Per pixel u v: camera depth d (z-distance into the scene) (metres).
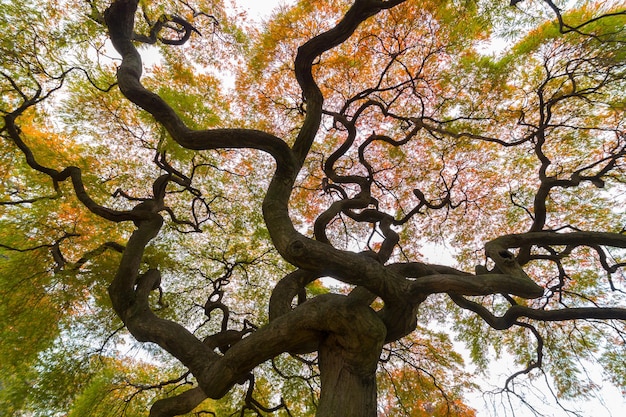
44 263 6.80
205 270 8.74
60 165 7.27
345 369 3.28
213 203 9.08
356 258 3.28
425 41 7.27
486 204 8.55
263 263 9.05
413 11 6.88
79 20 6.88
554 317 4.67
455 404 7.61
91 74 7.50
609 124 6.82
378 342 3.25
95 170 7.91
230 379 3.46
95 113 7.75
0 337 6.30
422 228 9.23
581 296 6.64
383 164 9.09
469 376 7.86
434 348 8.12
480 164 8.36
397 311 3.42
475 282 3.09
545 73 6.98
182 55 8.46
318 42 4.52
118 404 7.07
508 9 6.10
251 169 9.23
